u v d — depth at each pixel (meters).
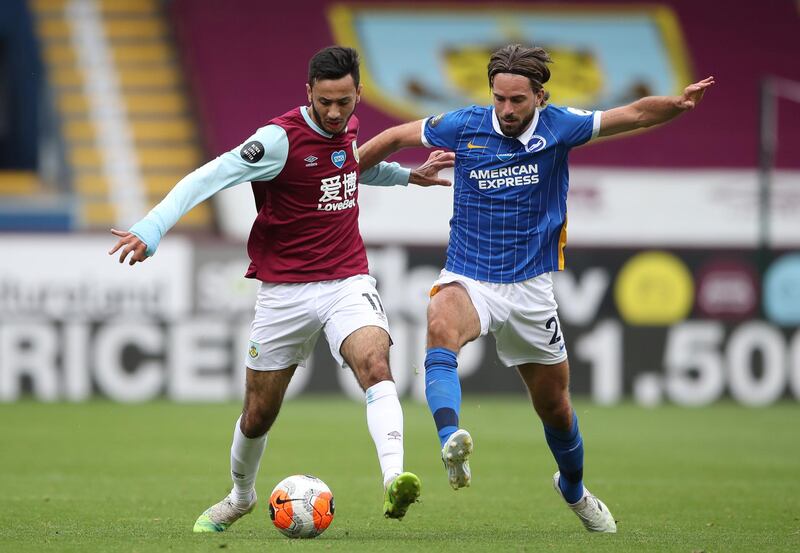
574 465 23.23
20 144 88.12
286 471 37.16
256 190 21.97
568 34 88.44
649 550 19.86
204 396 61.38
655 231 74.38
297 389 63.78
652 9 89.94
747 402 63.44
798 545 20.86
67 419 53.38
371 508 28.30
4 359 60.75
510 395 64.00
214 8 87.81
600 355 63.56
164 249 61.69
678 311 64.19
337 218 21.75
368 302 21.48
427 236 73.44
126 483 33.81
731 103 85.56
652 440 48.12
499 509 28.53
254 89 84.38
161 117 84.88
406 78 85.38
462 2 89.62
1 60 88.06
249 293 61.88
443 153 24.39
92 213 78.50
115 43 88.00
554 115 22.06
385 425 20.22
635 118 21.86
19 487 32.66
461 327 21.47
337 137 21.52
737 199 74.94
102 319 61.09
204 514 23.30
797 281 65.44
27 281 60.97
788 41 88.94
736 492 32.75
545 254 22.19
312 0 88.62
